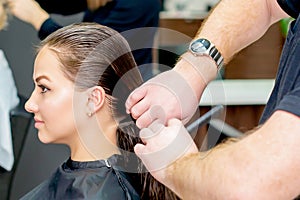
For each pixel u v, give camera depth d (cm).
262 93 212
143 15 184
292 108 62
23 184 199
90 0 181
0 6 194
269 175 60
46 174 188
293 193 61
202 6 244
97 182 95
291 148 60
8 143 188
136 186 94
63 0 187
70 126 94
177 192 73
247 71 228
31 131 196
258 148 62
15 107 195
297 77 69
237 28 102
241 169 62
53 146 179
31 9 188
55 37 95
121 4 180
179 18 221
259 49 224
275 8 101
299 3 89
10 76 195
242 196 60
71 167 98
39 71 94
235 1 104
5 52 203
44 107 94
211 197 64
